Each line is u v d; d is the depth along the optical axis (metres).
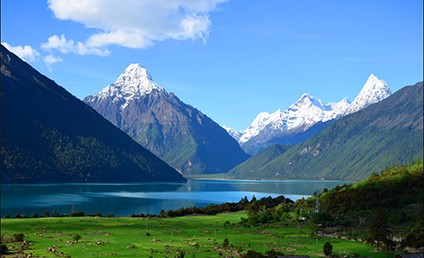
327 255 124.62
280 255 113.81
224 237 160.50
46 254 122.88
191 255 123.06
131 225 191.38
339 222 185.62
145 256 120.38
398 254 117.88
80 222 195.38
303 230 178.88
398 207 199.50
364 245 142.88
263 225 198.00
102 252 125.88
